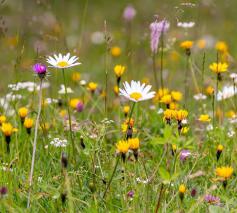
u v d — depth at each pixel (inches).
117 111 408.2
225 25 665.0
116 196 289.3
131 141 276.7
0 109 374.6
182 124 313.9
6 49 544.7
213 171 316.2
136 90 277.1
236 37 646.5
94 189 281.1
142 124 382.3
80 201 283.1
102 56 652.1
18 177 301.7
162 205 276.2
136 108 378.0
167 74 534.0
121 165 308.5
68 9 813.9
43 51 446.6
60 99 409.4
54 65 295.3
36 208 280.1
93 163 299.0
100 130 329.1
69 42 668.1
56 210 277.1
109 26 756.0
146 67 551.8
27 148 331.6
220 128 349.7
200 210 279.3
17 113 369.1
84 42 676.7
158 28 374.3
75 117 401.4
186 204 280.1
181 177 301.4
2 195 262.4
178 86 504.4
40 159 327.9
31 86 424.5
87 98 430.6
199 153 331.6
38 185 282.0
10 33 550.3
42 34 436.8
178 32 557.6
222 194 285.7
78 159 326.3
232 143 347.3
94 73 605.0
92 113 407.2
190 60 394.0
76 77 486.9
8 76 488.1
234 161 327.6
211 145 346.0
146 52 503.5
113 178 299.9
